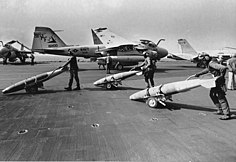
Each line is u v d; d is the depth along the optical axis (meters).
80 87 11.18
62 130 4.56
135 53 22.92
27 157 3.30
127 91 9.80
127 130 4.51
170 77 15.53
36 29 25.33
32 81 9.22
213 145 3.63
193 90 9.77
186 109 6.29
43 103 7.36
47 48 25.58
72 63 9.97
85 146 3.71
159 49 23.08
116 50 22.38
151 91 6.55
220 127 4.59
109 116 5.64
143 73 8.79
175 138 4.00
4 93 9.01
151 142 3.84
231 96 8.18
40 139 4.05
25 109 6.50
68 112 6.12
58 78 15.73
